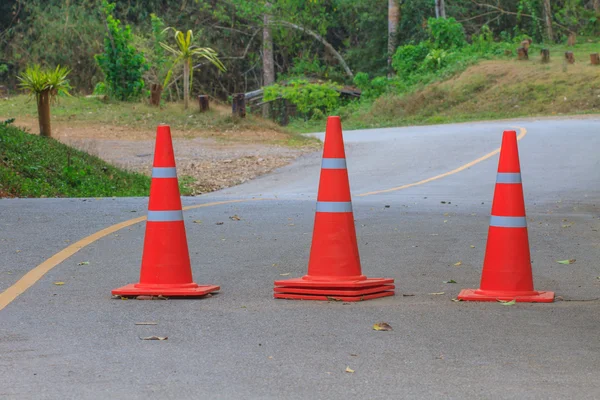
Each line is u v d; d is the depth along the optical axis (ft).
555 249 34.40
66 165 69.21
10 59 228.43
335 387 16.56
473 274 28.91
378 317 22.58
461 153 85.87
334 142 25.35
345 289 24.71
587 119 127.44
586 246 35.04
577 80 165.78
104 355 18.88
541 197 55.93
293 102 206.49
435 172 73.67
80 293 25.63
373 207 48.29
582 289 26.50
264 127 114.52
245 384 16.76
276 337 20.49
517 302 24.38
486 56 192.85
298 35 254.88
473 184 64.49
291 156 91.91
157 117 120.47
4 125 74.18
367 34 253.85
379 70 241.96
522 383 16.83
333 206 25.17
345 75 255.50
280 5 244.42
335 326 21.61
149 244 25.57
